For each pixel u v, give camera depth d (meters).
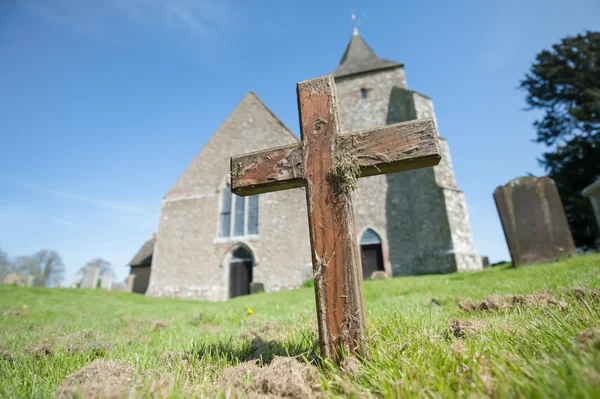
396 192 18.11
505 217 9.25
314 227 2.04
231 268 17.69
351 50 23.72
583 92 22.34
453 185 16.97
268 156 2.29
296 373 1.63
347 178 2.03
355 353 1.82
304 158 2.18
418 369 1.55
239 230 18.09
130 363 2.29
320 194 2.08
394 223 17.59
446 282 8.10
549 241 8.76
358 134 2.13
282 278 16.42
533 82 23.86
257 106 20.53
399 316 2.89
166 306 11.16
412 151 2.02
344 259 1.94
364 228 17.83
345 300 1.89
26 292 13.68
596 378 1.11
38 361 2.62
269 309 6.48
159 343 3.48
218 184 19.16
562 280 4.38
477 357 1.54
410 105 19.05
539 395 1.12
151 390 1.58
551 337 1.69
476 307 3.31
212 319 5.35
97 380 1.74
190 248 18.22
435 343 1.94
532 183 9.20
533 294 3.29
